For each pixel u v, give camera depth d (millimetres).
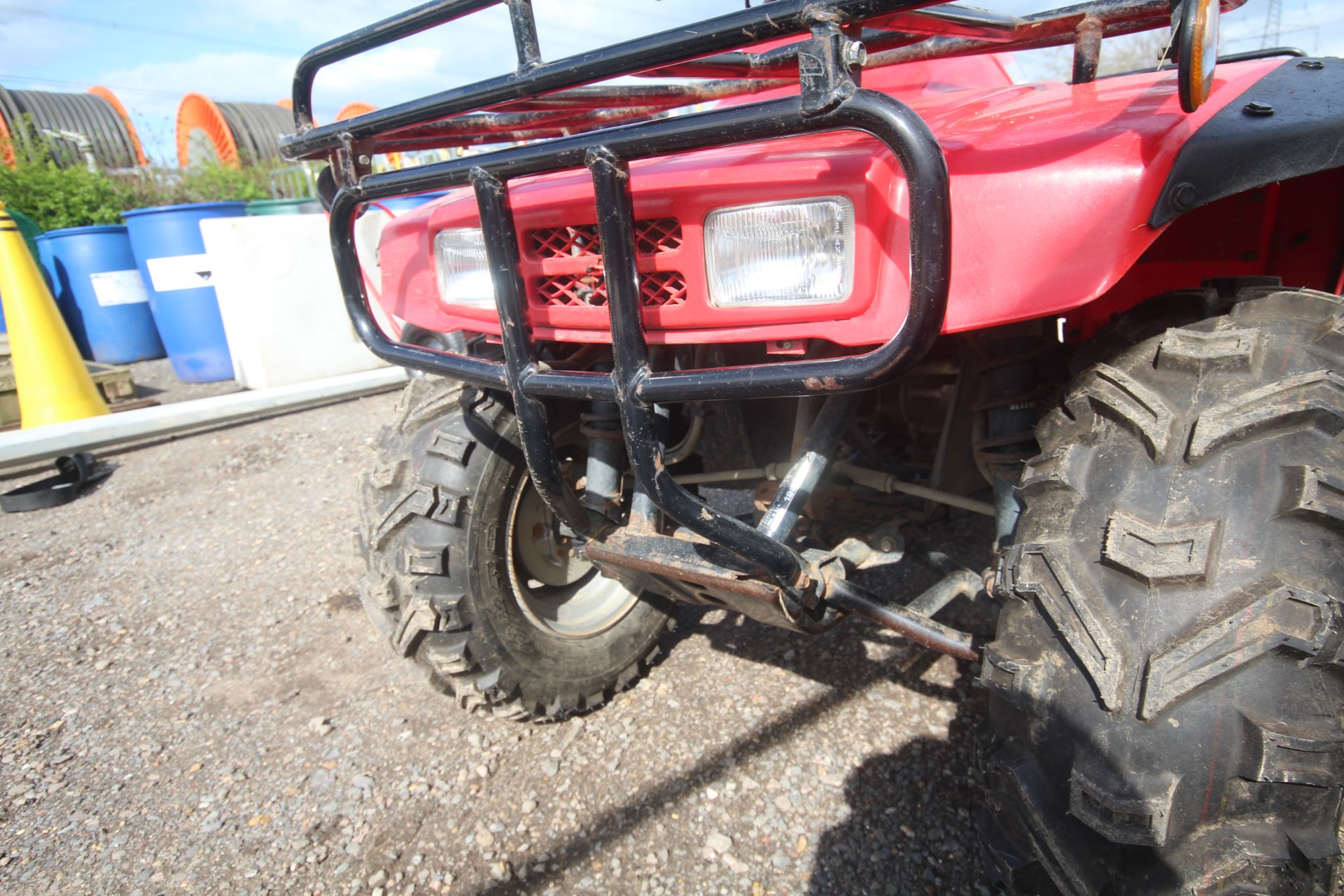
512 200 1473
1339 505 1027
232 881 1745
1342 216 1706
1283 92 1273
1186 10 893
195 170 11602
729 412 2184
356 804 1938
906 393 2365
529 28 1188
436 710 2281
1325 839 1043
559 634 2098
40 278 5227
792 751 1979
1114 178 1071
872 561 2080
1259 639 1024
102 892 1744
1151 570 1075
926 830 1723
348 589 3082
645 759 2002
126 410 5789
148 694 2461
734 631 2545
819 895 1595
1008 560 1249
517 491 1949
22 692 2504
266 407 5035
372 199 1536
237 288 5750
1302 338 1148
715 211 1252
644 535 1624
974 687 2168
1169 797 1054
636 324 1230
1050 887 1215
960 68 2367
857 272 1164
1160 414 1143
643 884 1651
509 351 1396
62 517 4047
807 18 938
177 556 3486
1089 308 1862
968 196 1145
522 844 1777
